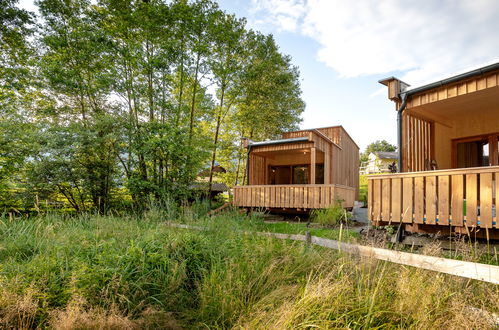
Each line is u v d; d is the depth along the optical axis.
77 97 10.59
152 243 3.24
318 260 3.24
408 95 5.74
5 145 7.95
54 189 8.55
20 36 10.49
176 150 9.95
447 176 4.13
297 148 10.48
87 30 10.39
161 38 11.47
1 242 3.46
